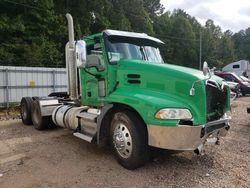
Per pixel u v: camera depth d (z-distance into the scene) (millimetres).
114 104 5504
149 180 4801
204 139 5051
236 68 36906
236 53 98750
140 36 6492
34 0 29453
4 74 14211
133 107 5027
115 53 6059
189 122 4797
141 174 5039
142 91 5344
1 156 6113
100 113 5660
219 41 86562
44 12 29844
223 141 7184
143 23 52375
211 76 5500
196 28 79750
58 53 29672
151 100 4887
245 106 14844
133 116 5152
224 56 84500
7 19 26891
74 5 36062
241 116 11367
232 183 4684
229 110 5922
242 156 6012
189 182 4715
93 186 4602
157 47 6820
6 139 7598
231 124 9617
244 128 8953
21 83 14742
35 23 29469
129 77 5645
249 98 19734
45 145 6934
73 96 7203
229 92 5898
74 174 5086
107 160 5770
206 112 5047
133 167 5168
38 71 15297
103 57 6105
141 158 5082
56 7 33875
